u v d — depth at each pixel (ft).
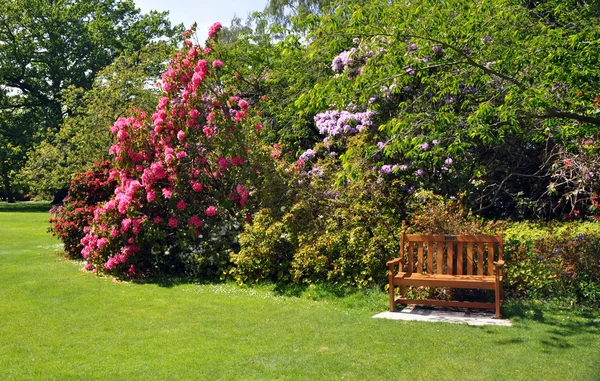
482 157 36.32
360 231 26.32
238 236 29.07
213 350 16.88
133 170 32.42
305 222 28.91
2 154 108.88
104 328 19.75
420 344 16.96
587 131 23.66
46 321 20.77
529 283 22.70
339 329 19.02
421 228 24.63
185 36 34.35
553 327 18.65
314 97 25.72
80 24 113.50
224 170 31.83
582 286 21.94
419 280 21.29
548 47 23.08
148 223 30.48
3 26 109.19
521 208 36.37
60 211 39.11
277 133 46.65
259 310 22.39
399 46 24.27
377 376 14.25
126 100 68.39
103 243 30.48
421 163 33.40
